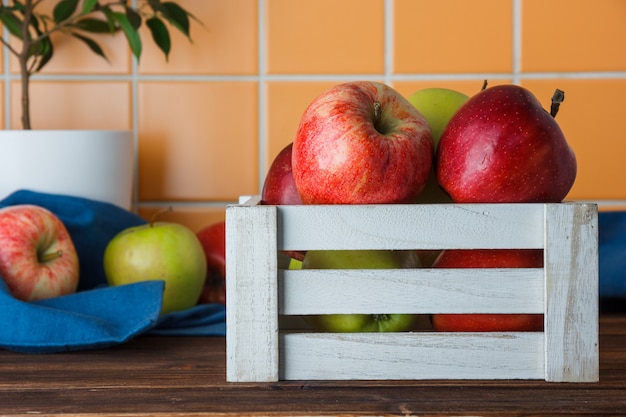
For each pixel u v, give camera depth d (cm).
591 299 58
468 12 111
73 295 77
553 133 58
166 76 112
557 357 59
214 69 111
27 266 81
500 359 59
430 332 60
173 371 63
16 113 112
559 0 111
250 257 58
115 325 74
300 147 59
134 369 64
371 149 57
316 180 58
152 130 112
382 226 58
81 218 93
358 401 54
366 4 111
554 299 58
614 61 111
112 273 87
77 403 54
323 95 59
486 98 59
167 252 86
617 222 94
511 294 59
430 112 67
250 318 59
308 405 53
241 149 112
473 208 58
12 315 71
